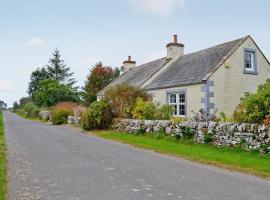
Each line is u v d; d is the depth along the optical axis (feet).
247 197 19.90
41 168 28.63
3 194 19.93
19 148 41.70
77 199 19.29
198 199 19.36
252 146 34.81
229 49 69.26
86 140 51.44
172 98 73.97
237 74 67.67
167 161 32.53
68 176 25.48
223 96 65.41
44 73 281.13
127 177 25.16
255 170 27.86
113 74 149.07
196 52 82.64
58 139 52.95
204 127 41.88
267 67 71.92
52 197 19.69
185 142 43.57
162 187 22.13
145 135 52.03
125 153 37.76
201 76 66.54
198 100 65.51
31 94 284.82
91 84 145.69
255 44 70.79
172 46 88.33
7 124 100.27
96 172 26.99
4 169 27.63
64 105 117.70
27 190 21.26
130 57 121.70
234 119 40.34
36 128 80.18
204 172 27.30
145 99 65.10
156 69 86.89
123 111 64.95
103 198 19.49
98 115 66.18
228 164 30.50
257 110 35.47
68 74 256.73
